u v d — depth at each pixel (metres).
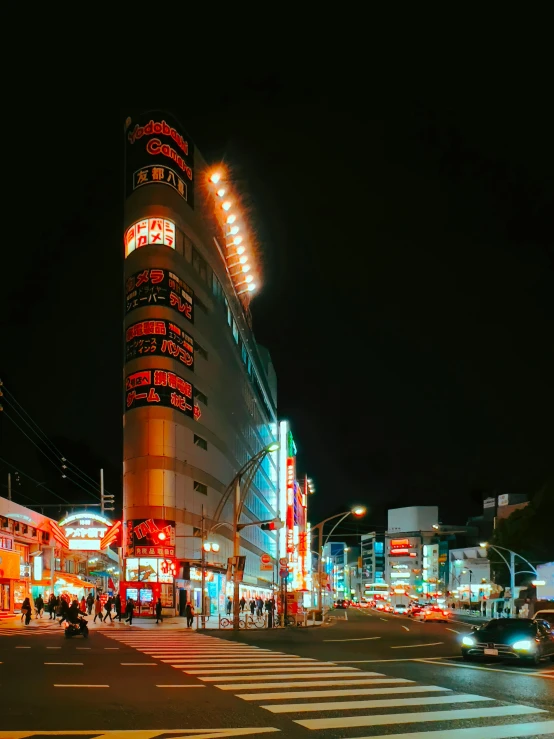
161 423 51.06
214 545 47.28
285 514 103.44
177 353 53.28
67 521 49.34
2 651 21.27
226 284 67.69
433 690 13.77
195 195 59.94
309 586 95.50
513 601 71.38
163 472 50.28
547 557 75.56
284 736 8.97
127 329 54.00
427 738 9.02
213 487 59.19
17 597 46.00
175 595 48.88
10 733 8.90
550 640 21.56
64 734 8.87
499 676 17.12
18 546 46.62
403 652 24.50
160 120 56.97
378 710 11.11
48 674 15.36
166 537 49.22
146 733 8.99
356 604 155.38
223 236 66.94
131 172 57.03
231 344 68.75
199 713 10.53
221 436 62.59
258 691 12.98
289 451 112.75
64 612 31.17
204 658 19.58
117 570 75.56
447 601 129.88
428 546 151.25
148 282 53.38
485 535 129.38
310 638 31.25
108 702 11.45
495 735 9.34
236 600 35.59
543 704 12.34
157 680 14.41
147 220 54.56
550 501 74.56
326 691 13.16
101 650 21.81
